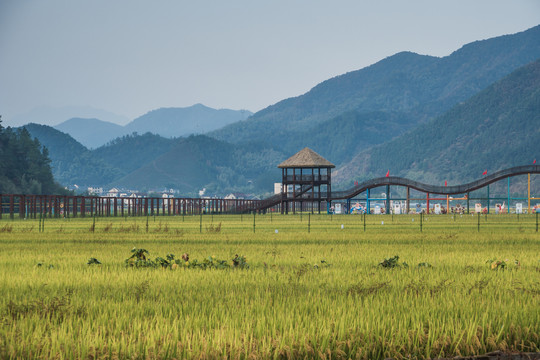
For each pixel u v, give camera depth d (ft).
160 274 123.44
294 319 77.97
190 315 80.53
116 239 245.65
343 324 73.87
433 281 113.39
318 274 123.95
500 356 67.05
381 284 102.94
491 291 100.99
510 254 173.37
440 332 73.26
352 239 243.19
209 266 137.90
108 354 63.16
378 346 69.41
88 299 93.71
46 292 102.73
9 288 107.14
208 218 613.52
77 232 302.45
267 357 65.21
